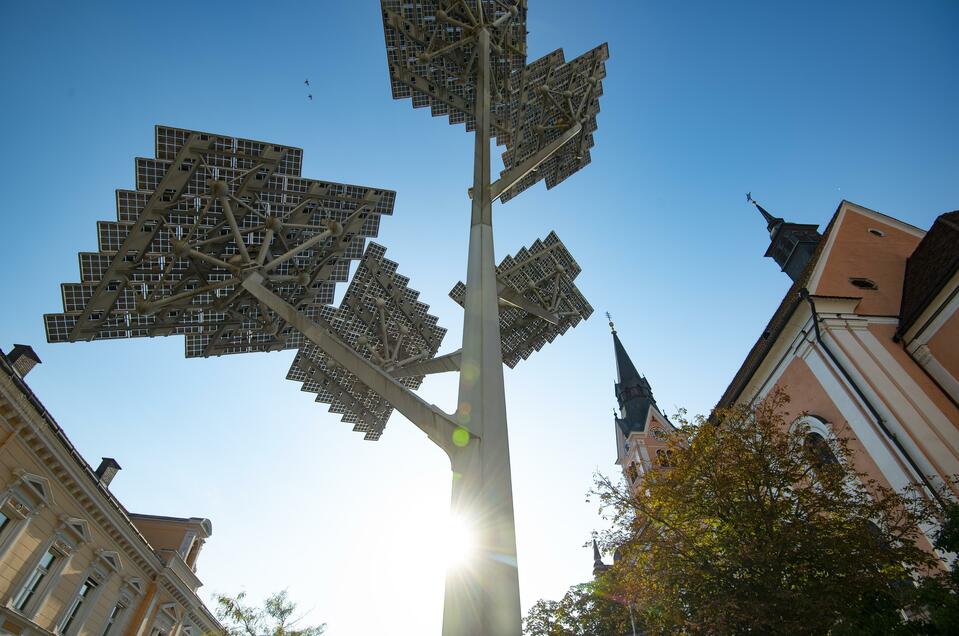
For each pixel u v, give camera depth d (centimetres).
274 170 973
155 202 917
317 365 1213
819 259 2098
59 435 1961
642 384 6038
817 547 1095
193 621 3008
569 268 1382
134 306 982
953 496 1349
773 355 2053
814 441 1820
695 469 1313
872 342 1772
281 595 2439
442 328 1296
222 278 1016
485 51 966
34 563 1912
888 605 1012
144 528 3125
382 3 1045
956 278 1645
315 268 1097
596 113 1357
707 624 1059
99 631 2267
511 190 1318
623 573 1382
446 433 508
